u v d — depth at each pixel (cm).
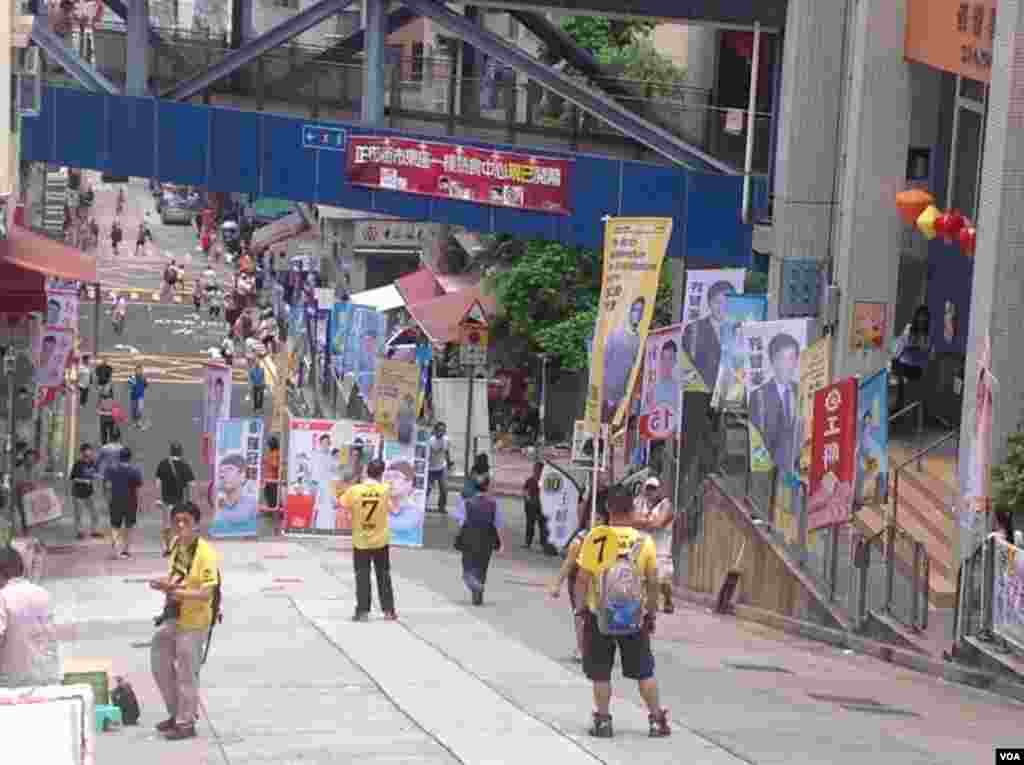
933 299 4716
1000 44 3341
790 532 3484
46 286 4562
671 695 2278
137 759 1844
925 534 3588
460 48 6612
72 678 2042
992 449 3278
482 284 6994
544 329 6769
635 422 4791
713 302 4103
